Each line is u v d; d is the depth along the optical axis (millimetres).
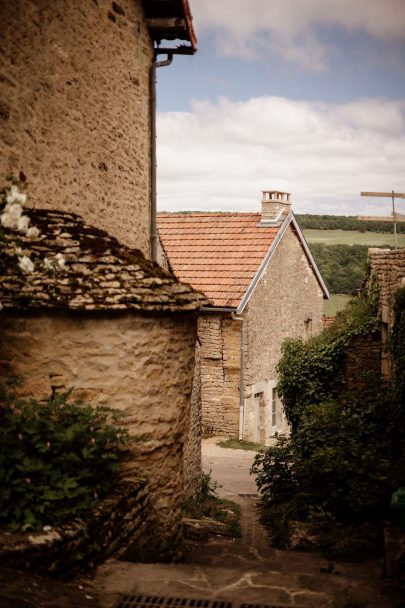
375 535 7676
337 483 8664
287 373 15398
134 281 6172
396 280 12570
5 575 4121
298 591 4887
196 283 20297
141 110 9625
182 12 9539
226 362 19766
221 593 4754
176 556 6574
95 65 8125
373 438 10008
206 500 11930
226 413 19859
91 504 5121
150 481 6219
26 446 5074
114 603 4438
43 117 6969
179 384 6539
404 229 46812
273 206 22344
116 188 8805
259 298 20703
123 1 8859
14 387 5598
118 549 5418
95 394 5926
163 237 22641
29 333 5848
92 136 8086
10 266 5812
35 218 6520
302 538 8039
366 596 4863
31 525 4602
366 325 14688
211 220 23047
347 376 14969
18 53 6500
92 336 5914
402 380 9883
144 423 6125
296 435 10797
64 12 7344
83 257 6191
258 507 11148
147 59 9805
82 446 5375
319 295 26016
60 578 4586
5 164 6328
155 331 6180
